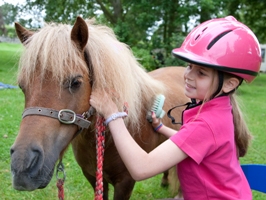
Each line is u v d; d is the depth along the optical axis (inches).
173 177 114.6
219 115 57.2
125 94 65.9
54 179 129.3
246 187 63.7
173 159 54.6
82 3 529.3
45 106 56.3
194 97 59.8
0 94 278.5
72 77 57.2
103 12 522.9
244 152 69.5
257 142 188.5
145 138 81.0
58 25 64.8
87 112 61.1
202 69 57.8
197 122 55.9
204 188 57.9
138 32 487.8
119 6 510.0
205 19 466.9
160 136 88.9
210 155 56.9
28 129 54.6
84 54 62.4
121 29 461.7
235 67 56.6
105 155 76.5
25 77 58.5
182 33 489.4
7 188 120.7
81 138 74.4
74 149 82.7
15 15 569.9
